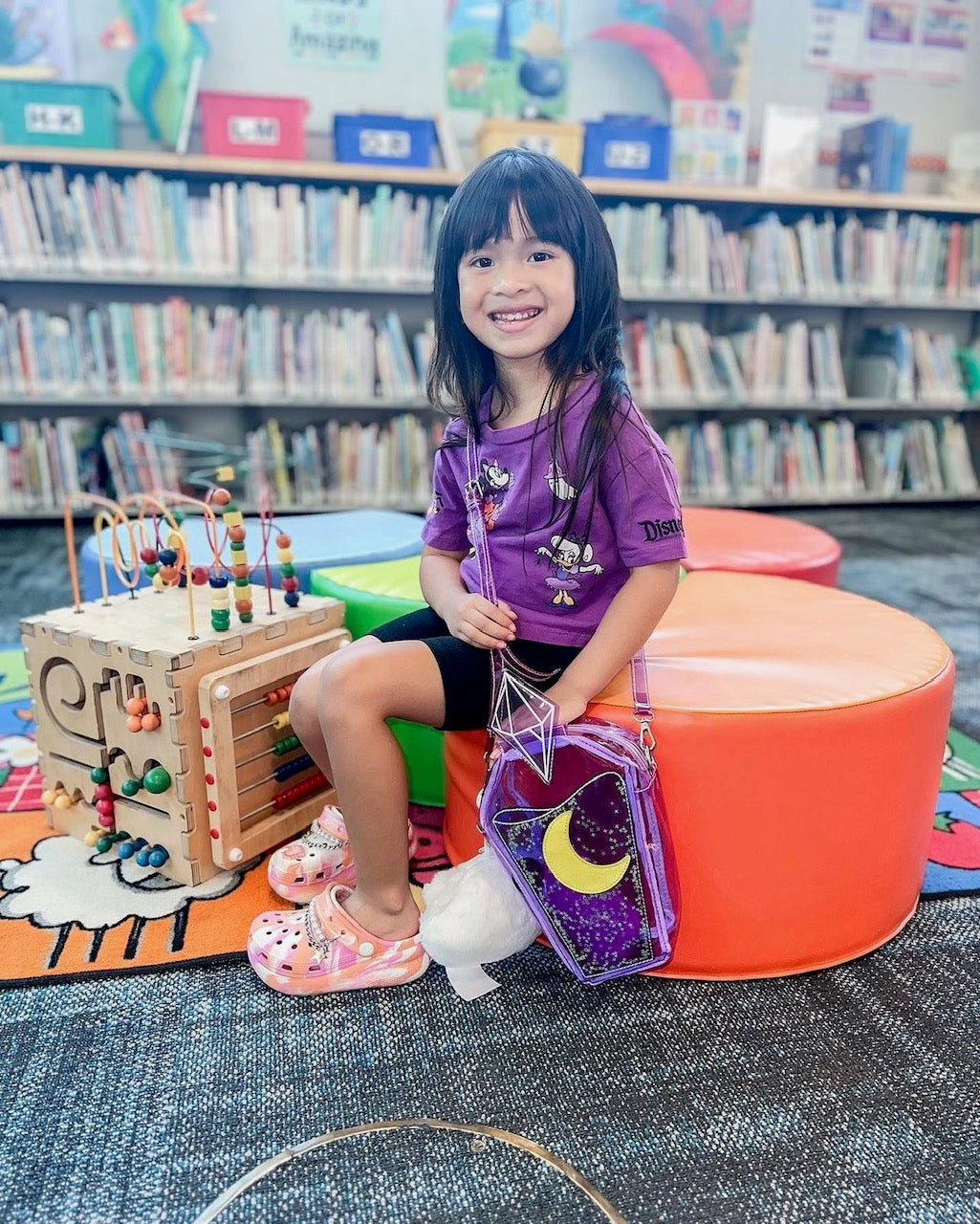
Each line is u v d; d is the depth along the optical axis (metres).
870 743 0.96
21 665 1.95
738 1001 0.97
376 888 1.00
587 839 0.93
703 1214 0.73
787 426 3.62
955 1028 0.93
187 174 3.01
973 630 2.24
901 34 3.64
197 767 1.14
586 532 0.99
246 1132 0.80
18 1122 0.81
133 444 3.14
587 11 3.36
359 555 1.62
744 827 0.95
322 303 3.51
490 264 0.97
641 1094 0.84
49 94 2.80
